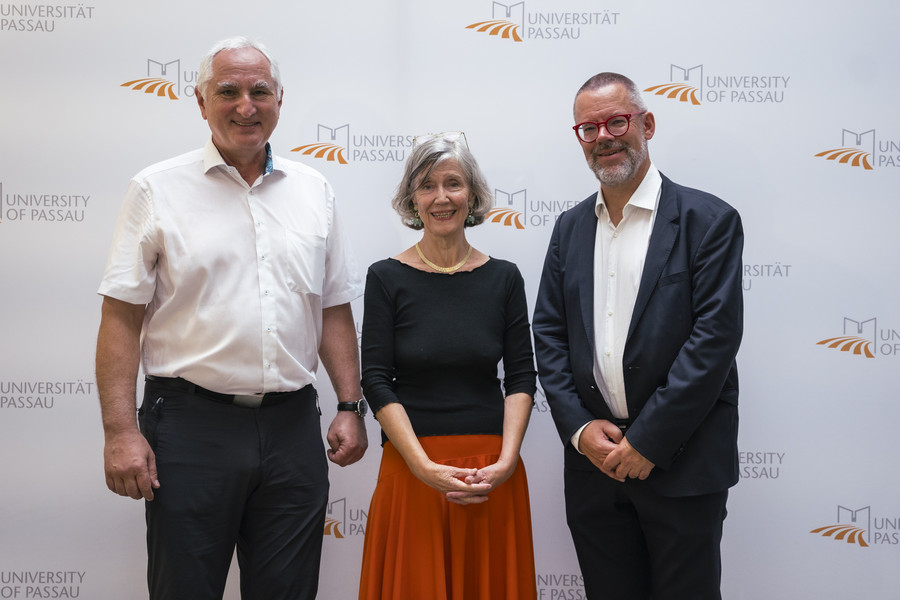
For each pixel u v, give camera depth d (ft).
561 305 7.42
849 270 8.60
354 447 7.25
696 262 6.70
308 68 8.66
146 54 8.61
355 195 8.73
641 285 6.78
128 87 8.63
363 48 8.66
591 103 6.93
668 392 6.44
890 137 8.55
